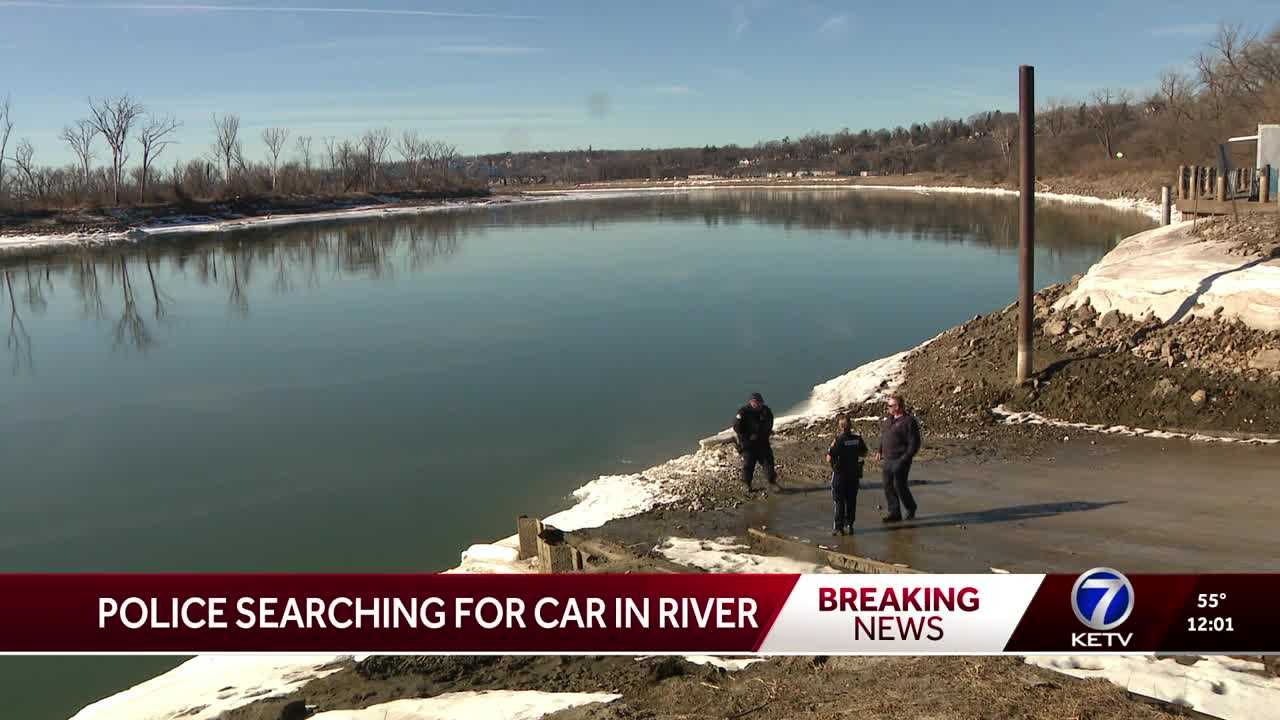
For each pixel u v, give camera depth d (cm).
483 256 5372
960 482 1273
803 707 639
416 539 1385
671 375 2328
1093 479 1230
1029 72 1559
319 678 820
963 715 587
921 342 2622
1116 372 1575
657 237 6241
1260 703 602
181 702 830
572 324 3109
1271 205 2148
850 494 1082
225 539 1413
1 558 1362
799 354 2522
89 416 2148
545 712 683
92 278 4628
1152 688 632
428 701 733
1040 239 5234
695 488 1377
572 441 1817
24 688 982
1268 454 1260
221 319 3425
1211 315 1603
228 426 2039
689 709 660
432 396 2227
